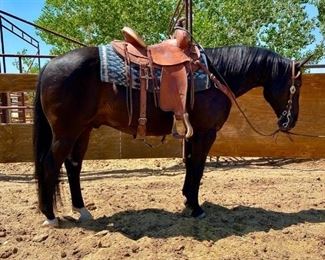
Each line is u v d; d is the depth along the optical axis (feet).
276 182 17.15
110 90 10.82
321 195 14.99
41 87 10.72
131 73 10.85
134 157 20.86
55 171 10.81
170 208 13.17
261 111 20.56
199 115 11.36
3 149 19.97
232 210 13.01
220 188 16.08
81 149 11.85
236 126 20.68
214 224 11.72
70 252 10.11
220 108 11.47
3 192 15.67
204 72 11.32
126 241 10.28
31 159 20.34
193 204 12.10
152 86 10.94
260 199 14.37
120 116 11.13
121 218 12.09
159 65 10.99
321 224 11.91
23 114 26.50
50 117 10.68
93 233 11.02
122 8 67.87
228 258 9.68
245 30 67.36
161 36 68.69
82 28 75.87
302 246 10.46
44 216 12.25
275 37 66.59
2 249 10.21
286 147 20.79
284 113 12.16
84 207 12.20
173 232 10.94
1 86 19.30
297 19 66.23
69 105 10.49
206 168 20.80
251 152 20.88
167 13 67.05
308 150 20.77
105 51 10.93
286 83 11.98
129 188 16.08
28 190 16.14
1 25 26.61
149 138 20.93
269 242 10.59
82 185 16.78
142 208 13.19
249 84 12.26
